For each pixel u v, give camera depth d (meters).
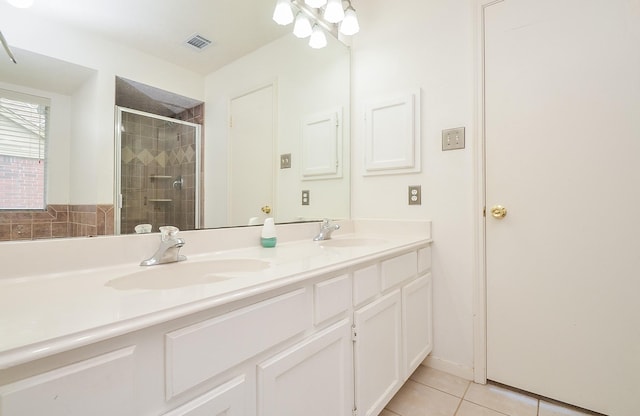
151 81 1.06
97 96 0.92
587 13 1.26
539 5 1.36
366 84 1.89
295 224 1.52
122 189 0.97
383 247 1.26
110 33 0.96
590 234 1.26
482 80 1.49
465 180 1.55
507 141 1.43
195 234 1.09
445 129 1.60
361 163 1.91
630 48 1.18
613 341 1.22
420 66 1.69
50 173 0.82
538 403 1.34
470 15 1.53
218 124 1.28
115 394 0.47
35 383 0.39
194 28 1.19
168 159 1.10
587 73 1.26
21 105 0.78
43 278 0.75
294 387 0.79
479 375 1.49
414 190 1.70
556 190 1.33
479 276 1.50
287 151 1.59
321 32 1.68
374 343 1.13
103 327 0.45
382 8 1.83
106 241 0.87
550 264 1.34
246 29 1.39
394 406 1.33
